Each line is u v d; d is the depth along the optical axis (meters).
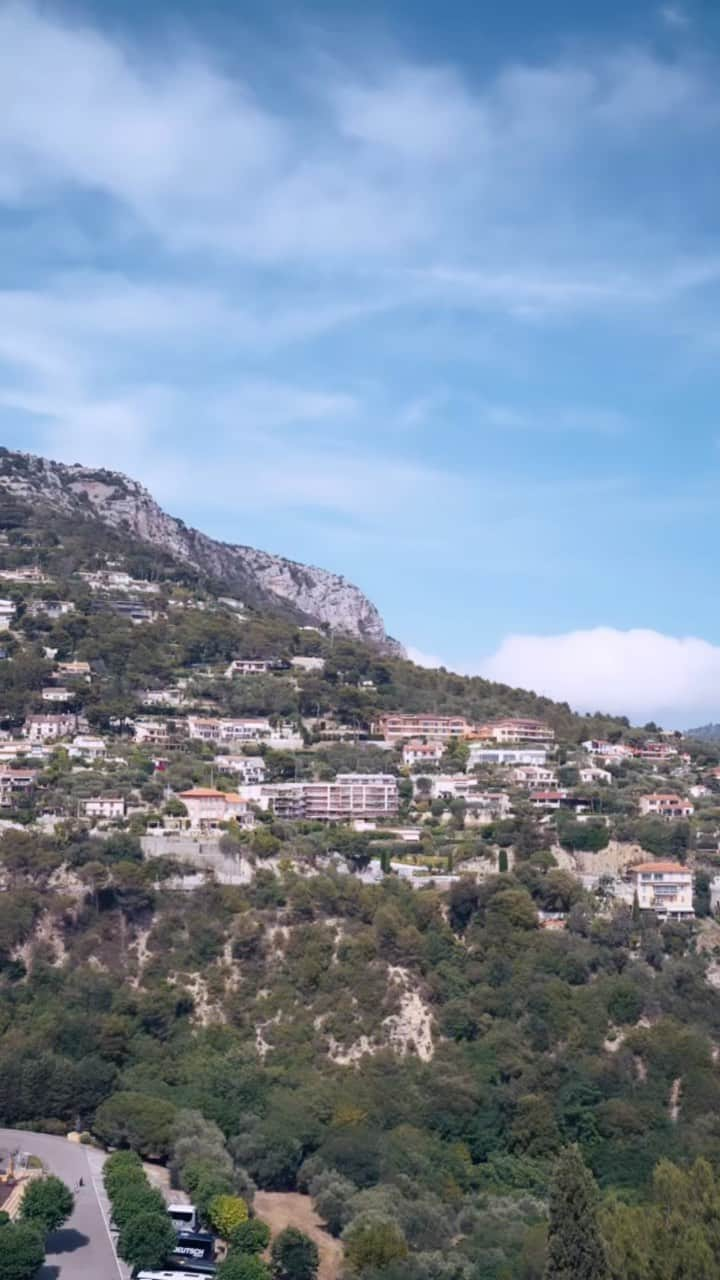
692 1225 167.38
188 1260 173.50
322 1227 198.88
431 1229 194.12
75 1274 166.12
